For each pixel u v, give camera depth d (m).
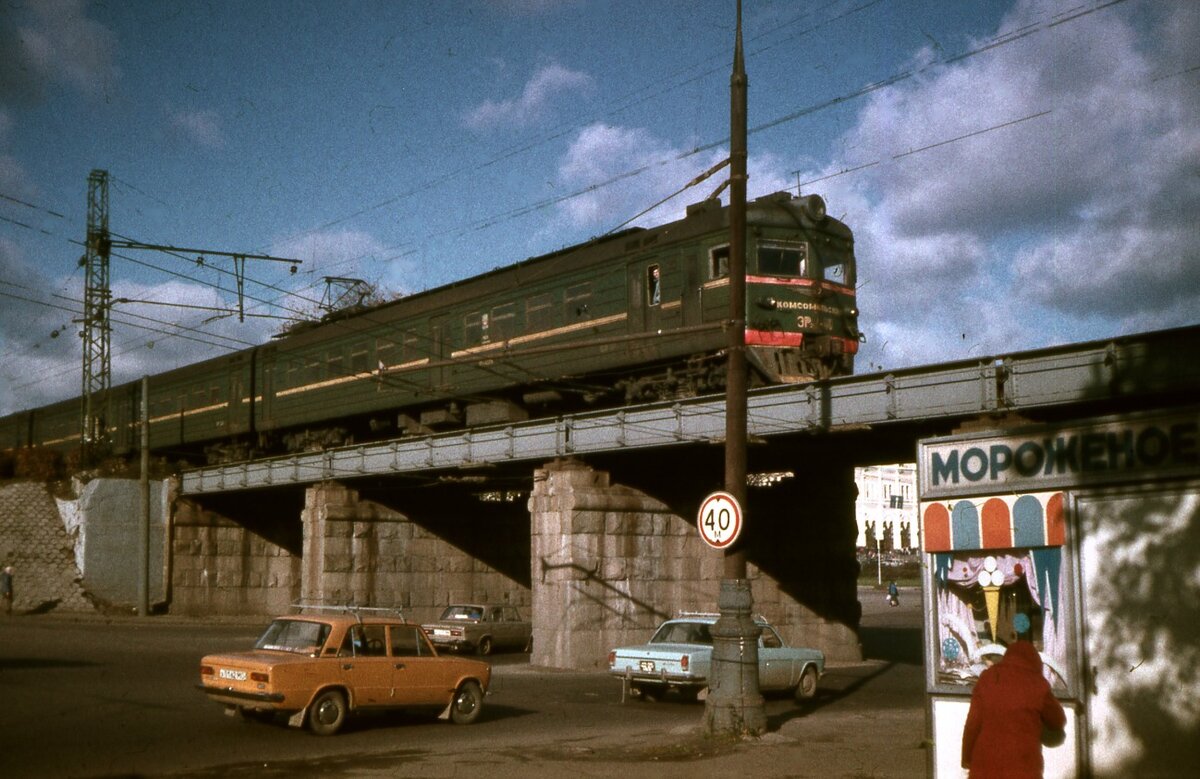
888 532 115.81
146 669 23.44
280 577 46.53
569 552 26.69
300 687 14.36
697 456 26.52
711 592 28.92
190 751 13.27
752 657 14.20
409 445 32.03
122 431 50.62
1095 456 9.96
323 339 38.28
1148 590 9.55
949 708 10.60
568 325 28.39
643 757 12.73
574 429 26.92
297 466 37.50
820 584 31.02
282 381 40.44
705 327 15.06
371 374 35.53
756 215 24.31
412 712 17.14
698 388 25.30
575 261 28.44
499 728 16.00
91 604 42.59
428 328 33.34
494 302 30.91
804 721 16.72
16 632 32.66
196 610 44.03
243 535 45.81
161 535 44.00
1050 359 17.50
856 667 29.66
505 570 39.31
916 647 37.53
